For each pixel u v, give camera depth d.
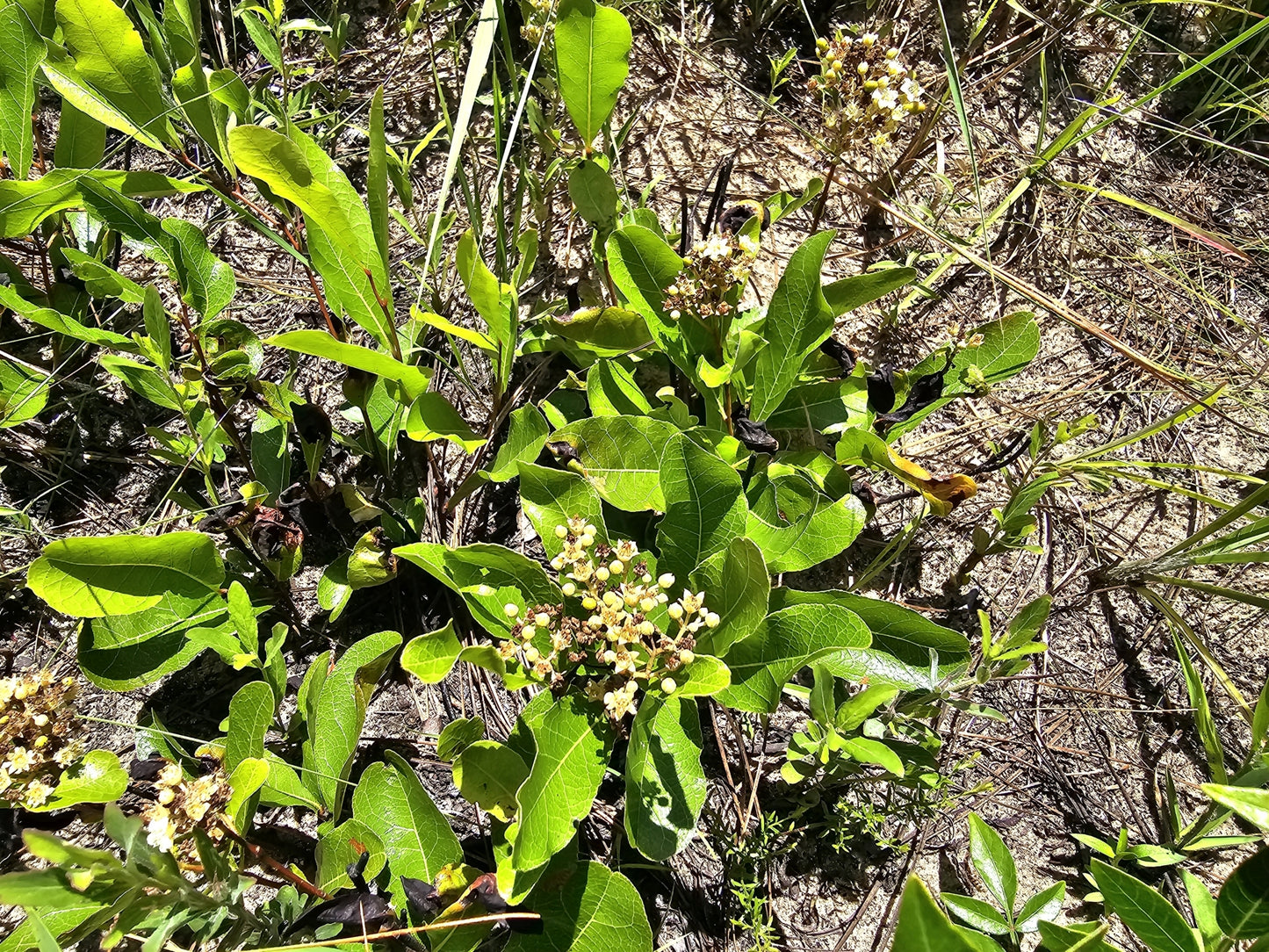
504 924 1.44
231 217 2.30
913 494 2.16
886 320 2.35
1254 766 1.61
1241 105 2.47
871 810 1.76
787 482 1.71
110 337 1.82
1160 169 2.63
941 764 1.92
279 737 1.79
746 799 1.82
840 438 1.92
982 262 2.06
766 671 1.51
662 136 2.49
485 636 1.88
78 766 1.51
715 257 1.70
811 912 1.77
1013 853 1.86
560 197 2.35
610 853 1.75
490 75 2.47
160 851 1.13
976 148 2.57
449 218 2.03
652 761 1.50
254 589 1.86
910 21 2.64
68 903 1.04
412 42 2.51
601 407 1.84
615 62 1.80
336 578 1.82
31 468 2.02
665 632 1.62
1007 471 2.20
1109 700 2.02
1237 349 2.40
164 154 2.27
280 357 2.18
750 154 2.50
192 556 1.62
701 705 1.90
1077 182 2.57
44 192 1.77
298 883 1.45
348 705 1.62
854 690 1.91
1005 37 2.66
